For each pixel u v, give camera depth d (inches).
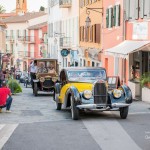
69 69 850.1
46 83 1435.8
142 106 964.0
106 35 1615.4
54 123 717.3
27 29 3912.4
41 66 1460.4
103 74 845.2
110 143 539.5
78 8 2145.7
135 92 1149.1
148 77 1083.3
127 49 1154.7
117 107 737.6
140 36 1210.0
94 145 529.0
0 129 657.0
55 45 2731.3
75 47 2225.6
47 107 1000.9
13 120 759.7
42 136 596.1
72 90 756.0
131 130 634.2
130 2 1272.1
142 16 1173.1
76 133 616.1
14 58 4173.2
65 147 520.4
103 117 783.7
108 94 749.3
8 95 920.3
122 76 1366.9
